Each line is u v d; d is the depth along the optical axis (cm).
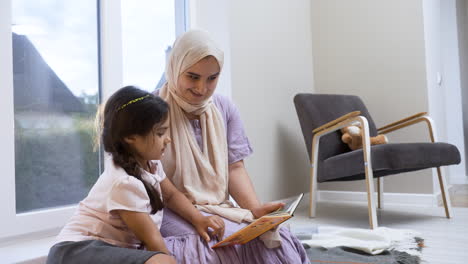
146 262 85
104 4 194
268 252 110
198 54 123
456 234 208
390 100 320
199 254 105
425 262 160
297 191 319
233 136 144
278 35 307
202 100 130
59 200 179
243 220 118
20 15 167
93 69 193
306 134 277
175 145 128
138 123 102
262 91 286
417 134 307
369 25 330
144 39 222
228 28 256
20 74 167
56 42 179
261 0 289
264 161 284
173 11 239
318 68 351
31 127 170
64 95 182
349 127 271
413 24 311
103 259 88
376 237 190
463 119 567
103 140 108
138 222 98
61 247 97
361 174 239
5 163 155
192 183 128
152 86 226
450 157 243
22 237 160
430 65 323
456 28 557
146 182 104
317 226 221
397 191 313
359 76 333
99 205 102
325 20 349
